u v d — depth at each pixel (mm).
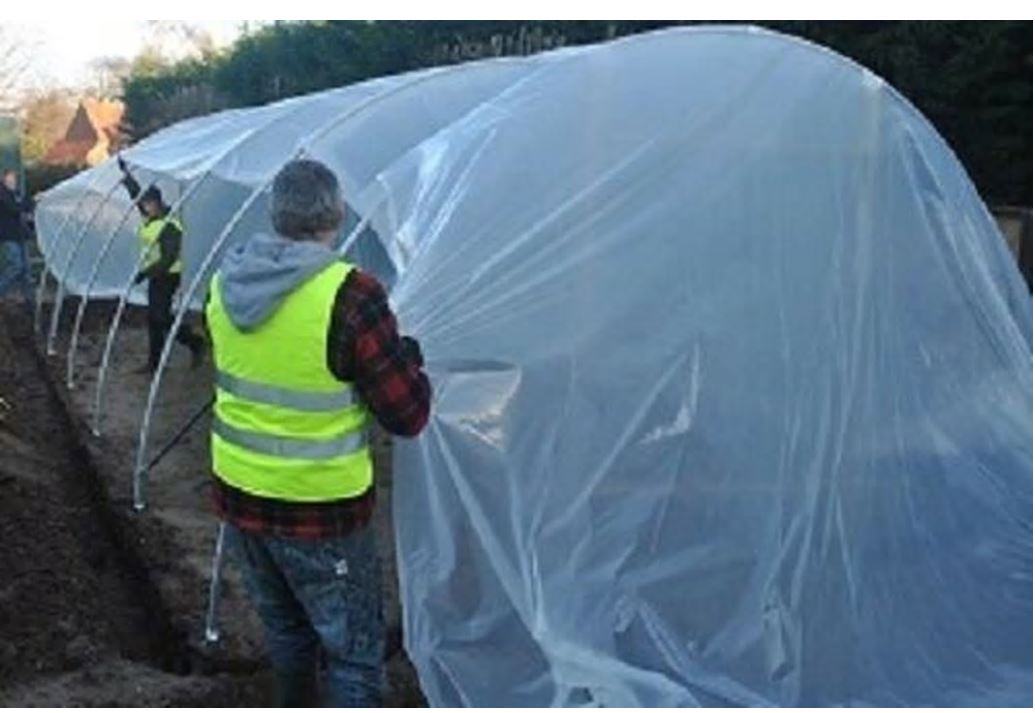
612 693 4238
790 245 4977
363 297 3658
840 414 4953
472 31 19406
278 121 8633
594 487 4555
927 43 14555
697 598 4605
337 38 22219
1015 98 14203
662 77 4949
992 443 5191
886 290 5117
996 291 5352
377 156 6457
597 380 4617
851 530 4883
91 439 8820
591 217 4727
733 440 4773
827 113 5082
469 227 4574
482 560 4336
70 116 43281
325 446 3742
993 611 4859
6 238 16078
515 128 4777
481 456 4402
